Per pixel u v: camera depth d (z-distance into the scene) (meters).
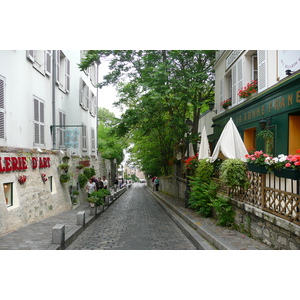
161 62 13.96
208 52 15.54
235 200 7.78
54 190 13.05
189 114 19.92
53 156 13.16
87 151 22.53
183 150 17.72
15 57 9.93
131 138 22.56
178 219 10.94
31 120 11.34
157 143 23.98
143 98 15.04
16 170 9.13
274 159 5.61
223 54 14.80
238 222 7.71
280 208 5.51
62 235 6.89
